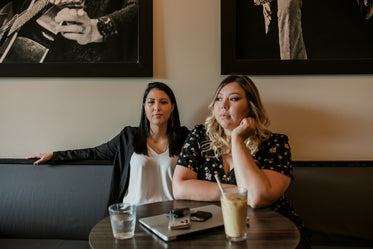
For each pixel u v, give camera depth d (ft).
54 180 5.13
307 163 4.95
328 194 4.82
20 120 5.67
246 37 5.41
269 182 3.46
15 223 5.01
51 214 5.02
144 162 4.99
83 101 5.65
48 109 5.67
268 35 5.39
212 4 5.49
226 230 2.53
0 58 5.57
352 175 4.85
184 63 5.56
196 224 2.78
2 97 5.67
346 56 5.32
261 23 5.39
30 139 5.68
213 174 4.12
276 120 5.49
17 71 5.52
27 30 5.56
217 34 5.51
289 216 4.05
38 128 5.67
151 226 2.76
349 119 5.41
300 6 5.35
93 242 2.52
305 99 5.44
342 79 5.39
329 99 5.42
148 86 5.18
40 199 5.06
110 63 5.50
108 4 5.52
